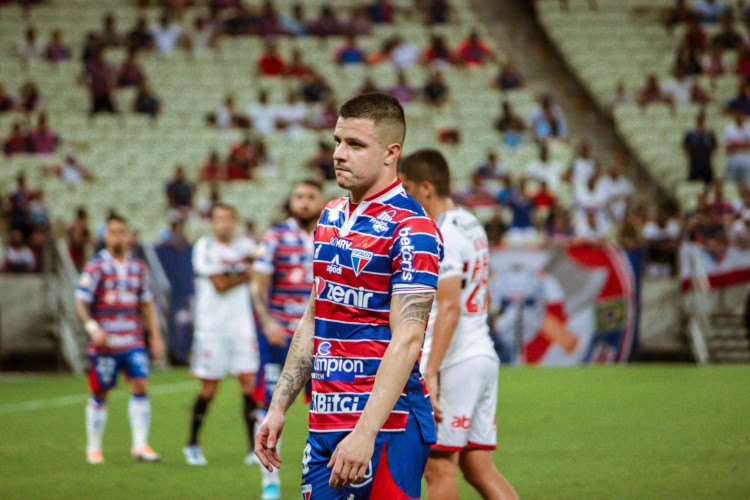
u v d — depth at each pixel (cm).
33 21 8125
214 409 4072
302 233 2548
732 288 5684
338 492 1263
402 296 1242
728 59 8294
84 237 5881
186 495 2411
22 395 4534
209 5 8469
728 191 6950
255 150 7069
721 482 2402
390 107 1290
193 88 7775
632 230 6197
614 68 8406
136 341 2997
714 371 5066
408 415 1289
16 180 6569
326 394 1279
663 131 7762
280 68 7919
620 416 3550
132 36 7994
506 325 5578
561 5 8950
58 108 7444
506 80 8038
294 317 2523
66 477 2655
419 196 1809
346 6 8719
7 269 5750
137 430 2956
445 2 8788
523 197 6556
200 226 6425
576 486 2395
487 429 1777
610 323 5544
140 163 7088
